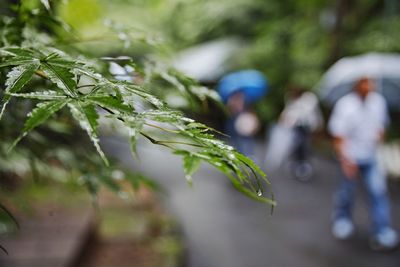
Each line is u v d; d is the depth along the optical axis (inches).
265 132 631.2
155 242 217.9
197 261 204.8
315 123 385.1
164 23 616.4
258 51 615.2
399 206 290.7
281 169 405.7
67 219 201.8
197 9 625.3
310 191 341.4
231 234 242.7
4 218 71.9
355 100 211.0
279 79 604.4
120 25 62.0
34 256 164.1
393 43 508.4
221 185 353.7
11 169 67.9
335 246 222.7
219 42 687.1
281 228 252.8
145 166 411.2
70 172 69.6
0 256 163.5
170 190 335.9
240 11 648.4
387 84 452.4
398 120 438.6
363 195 312.8
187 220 265.0
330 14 548.7
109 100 29.4
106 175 66.6
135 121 28.5
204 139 30.8
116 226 232.8
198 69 614.9
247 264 202.7
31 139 66.1
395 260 205.6
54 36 61.3
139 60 58.1
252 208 292.7
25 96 28.6
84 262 188.1
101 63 49.9
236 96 316.8
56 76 30.9
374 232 217.2
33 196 198.8
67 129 70.0
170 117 30.1
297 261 205.6
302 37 586.2
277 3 615.5
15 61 32.2
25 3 53.4
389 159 355.9
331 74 510.9
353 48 546.6
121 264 188.5
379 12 539.2
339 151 216.7
